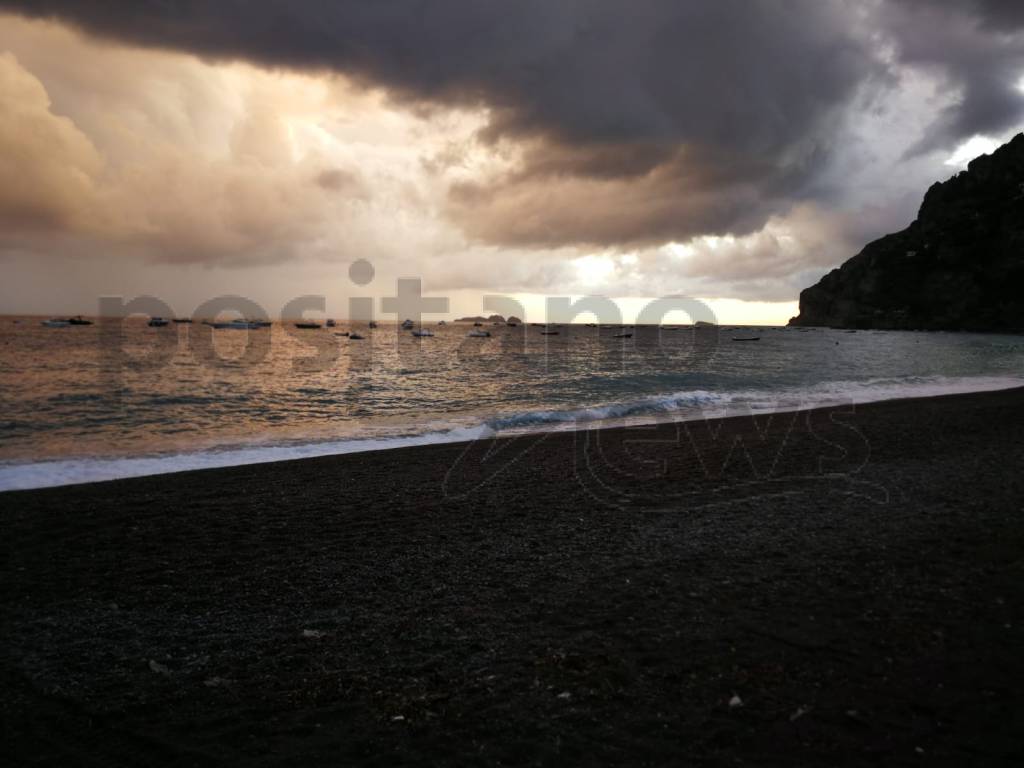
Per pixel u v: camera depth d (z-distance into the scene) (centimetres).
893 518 726
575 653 420
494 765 302
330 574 596
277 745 325
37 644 456
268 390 2797
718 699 356
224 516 802
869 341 9669
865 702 347
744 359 5303
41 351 5416
